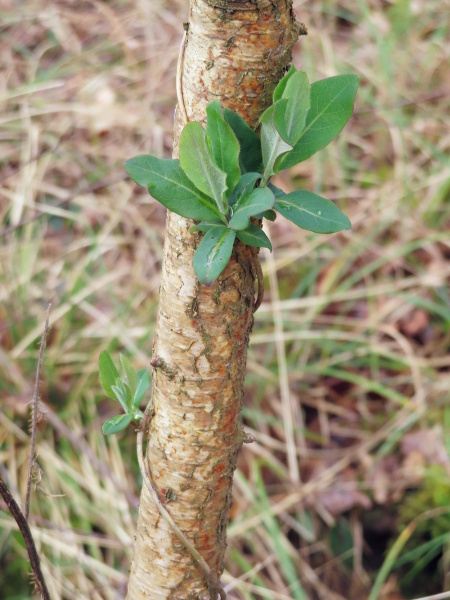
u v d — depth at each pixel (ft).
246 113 1.18
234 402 1.36
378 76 4.94
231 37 1.11
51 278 4.17
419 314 4.07
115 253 4.34
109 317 3.98
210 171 1.09
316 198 1.15
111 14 5.53
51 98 5.01
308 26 5.25
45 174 4.63
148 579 1.51
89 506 3.39
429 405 3.79
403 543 3.51
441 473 3.54
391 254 4.19
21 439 3.58
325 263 4.23
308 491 3.58
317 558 3.55
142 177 1.13
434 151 4.40
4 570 3.30
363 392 3.93
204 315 1.27
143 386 1.41
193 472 1.39
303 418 3.92
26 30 5.57
